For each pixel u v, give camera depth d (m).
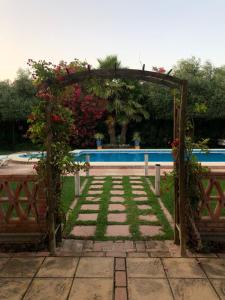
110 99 18.72
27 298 3.17
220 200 4.44
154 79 4.30
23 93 20.75
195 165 4.35
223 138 21.16
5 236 4.49
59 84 4.10
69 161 4.45
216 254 4.16
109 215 5.85
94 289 3.31
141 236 4.80
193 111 4.31
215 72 21.83
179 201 4.25
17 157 14.02
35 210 4.43
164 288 3.32
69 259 4.02
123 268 3.76
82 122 19.05
